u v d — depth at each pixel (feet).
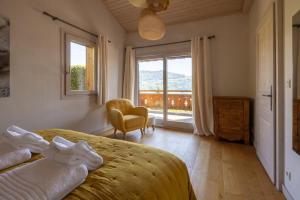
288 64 5.47
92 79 12.56
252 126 10.80
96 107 12.89
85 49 11.98
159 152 4.29
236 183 6.51
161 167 3.62
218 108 11.34
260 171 7.41
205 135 12.59
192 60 12.87
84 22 11.67
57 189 2.52
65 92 10.58
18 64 8.33
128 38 15.93
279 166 6.01
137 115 12.95
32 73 8.91
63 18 10.34
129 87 15.28
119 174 3.19
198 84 12.67
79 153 3.31
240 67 12.01
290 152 5.37
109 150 4.35
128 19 14.35
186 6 12.21
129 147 4.56
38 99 9.22
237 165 7.97
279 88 5.98
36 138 4.33
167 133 13.15
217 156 8.98
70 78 10.87
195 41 12.73
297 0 4.83
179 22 13.73
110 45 14.01
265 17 7.28
